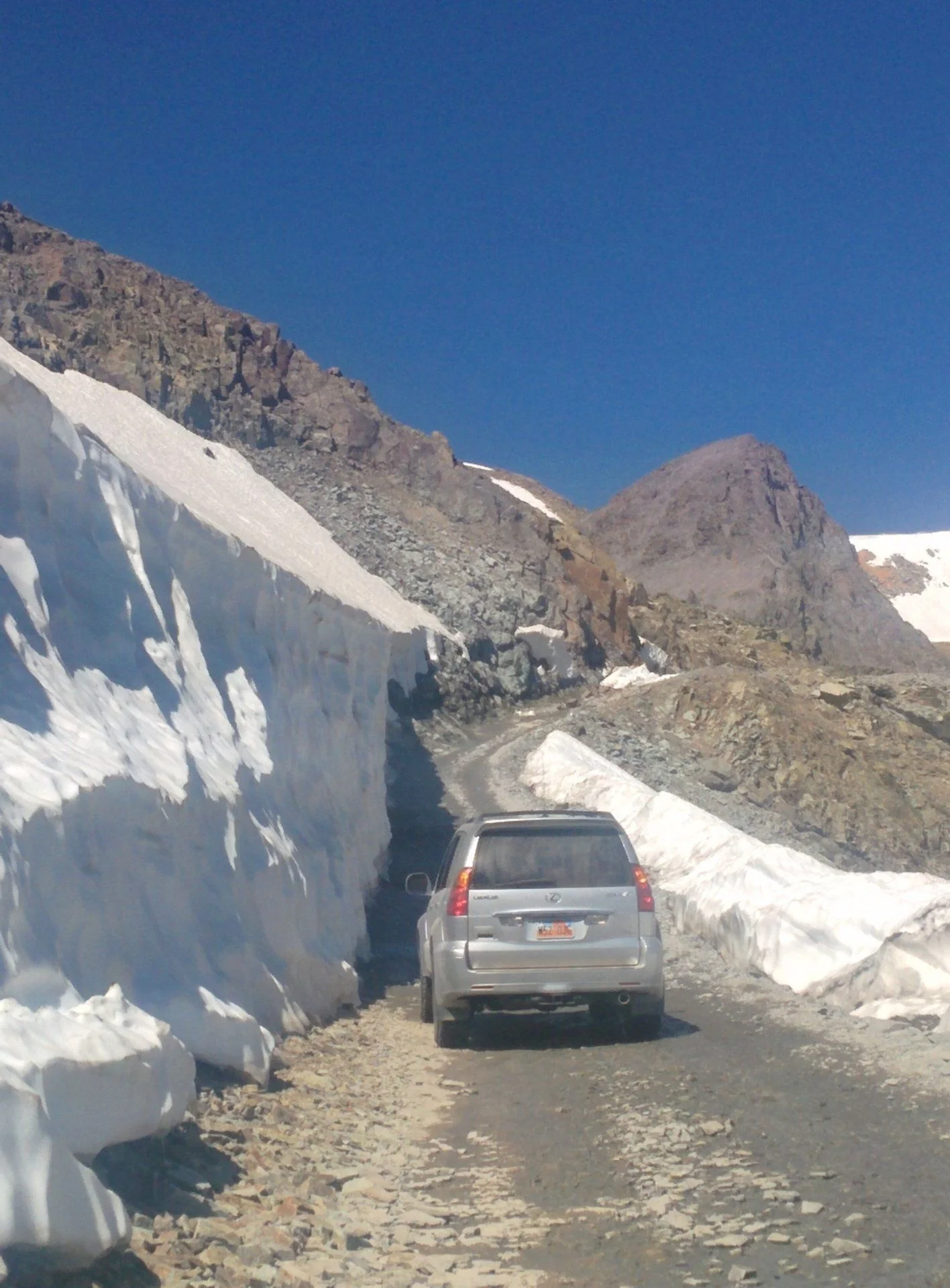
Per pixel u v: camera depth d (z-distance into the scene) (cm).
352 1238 517
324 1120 716
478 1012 978
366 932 1489
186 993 707
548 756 4034
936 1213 525
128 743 791
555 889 960
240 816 946
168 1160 545
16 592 768
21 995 515
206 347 9881
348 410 9962
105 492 980
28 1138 400
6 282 9356
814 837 4803
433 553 8200
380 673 2436
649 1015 961
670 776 5041
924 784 5925
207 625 1181
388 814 3369
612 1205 557
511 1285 466
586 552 10025
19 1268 381
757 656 10569
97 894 632
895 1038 873
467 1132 711
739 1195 559
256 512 5200
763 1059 848
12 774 606
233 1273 448
